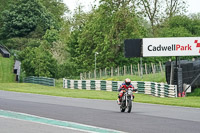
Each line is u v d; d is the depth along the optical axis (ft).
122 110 96.89
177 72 168.96
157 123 73.97
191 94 174.81
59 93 184.03
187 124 73.00
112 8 291.17
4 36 512.63
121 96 97.35
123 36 282.77
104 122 74.79
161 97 168.25
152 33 361.92
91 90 224.53
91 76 280.51
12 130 63.00
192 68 179.73
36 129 64.28
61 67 318.65
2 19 510.99
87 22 330.75
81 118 81.15
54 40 423.23
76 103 123.54
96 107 109.60
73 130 63.52
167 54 177.78
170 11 359.87
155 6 357.20
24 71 327.88
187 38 177.06
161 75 227.81
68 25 388.57
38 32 490.49
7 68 374.63
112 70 256.32
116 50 288.92
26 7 502.38
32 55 318.86
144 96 177.68
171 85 164.45
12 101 126.31
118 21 283.38
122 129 65.67
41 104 116.26
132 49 189.78
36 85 265.13
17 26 498.69
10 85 253.85
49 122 74.59
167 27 328.70
